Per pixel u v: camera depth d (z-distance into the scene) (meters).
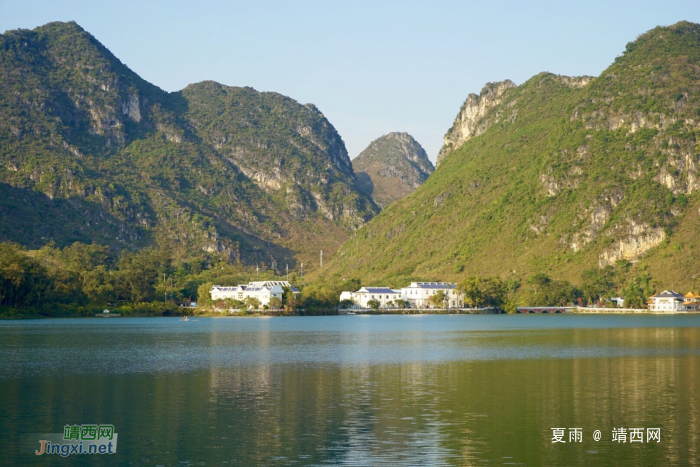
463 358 144.25
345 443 74.50
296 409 89.81
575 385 107.62
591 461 69.06
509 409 89.81
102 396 98.62
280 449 72.56
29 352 155.75
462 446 73.50
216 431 79.31
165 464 68.38
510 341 190.00
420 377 115.94
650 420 84.00
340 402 94.06
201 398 96.94
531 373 120.62
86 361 138.50
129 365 132.00
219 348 167.25
